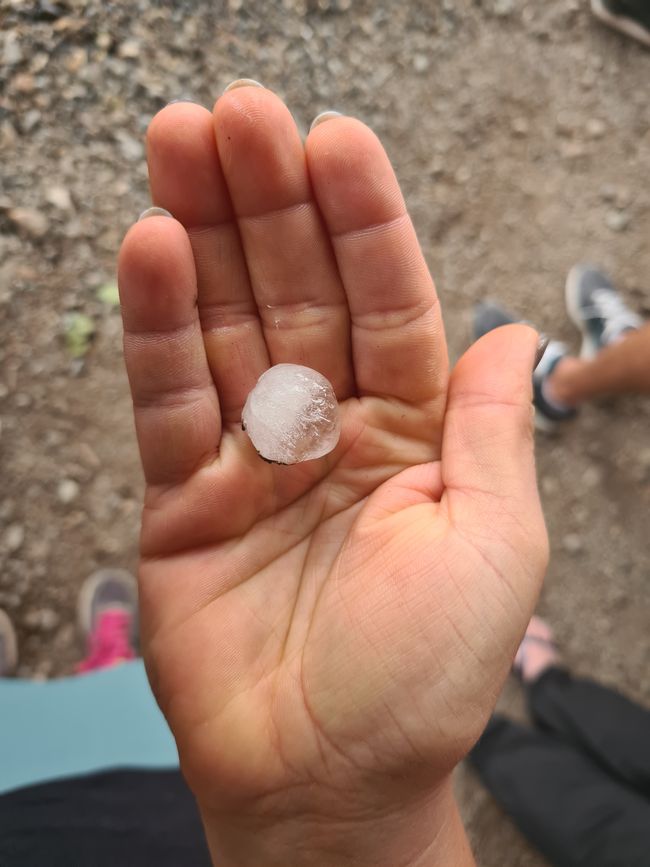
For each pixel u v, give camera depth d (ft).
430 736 0.45
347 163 0.49
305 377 0.55
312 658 0.47
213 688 0.49
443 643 0.45
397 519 0.50
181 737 0.48
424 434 0.54
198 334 0.51
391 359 0.53
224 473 0.52
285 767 0.45
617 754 0.97
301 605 0.51
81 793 0.72
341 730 0.45
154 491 0.54
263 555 0.52
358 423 0.55
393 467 0.54
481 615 0.46
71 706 0.86
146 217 0.48
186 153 0.50
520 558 0.47
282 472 0.53
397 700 0.44
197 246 0.53
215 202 0.52
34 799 0.70
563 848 0.90
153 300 0.48
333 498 0.54
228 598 0.51
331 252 0.53
